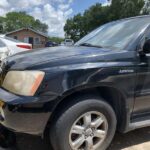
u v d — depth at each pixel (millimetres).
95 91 3293
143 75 3477
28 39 49656
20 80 3068
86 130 3227
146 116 3717
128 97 3410
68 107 3068
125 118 3504
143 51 3484
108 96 3408
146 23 3814
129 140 3975
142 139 4023
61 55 3287
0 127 3662
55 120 3055
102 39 4156
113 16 50281
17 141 3803
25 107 2906
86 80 3072
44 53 3480
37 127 2992
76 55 3258
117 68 3271
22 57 3428
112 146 3779
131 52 3463
